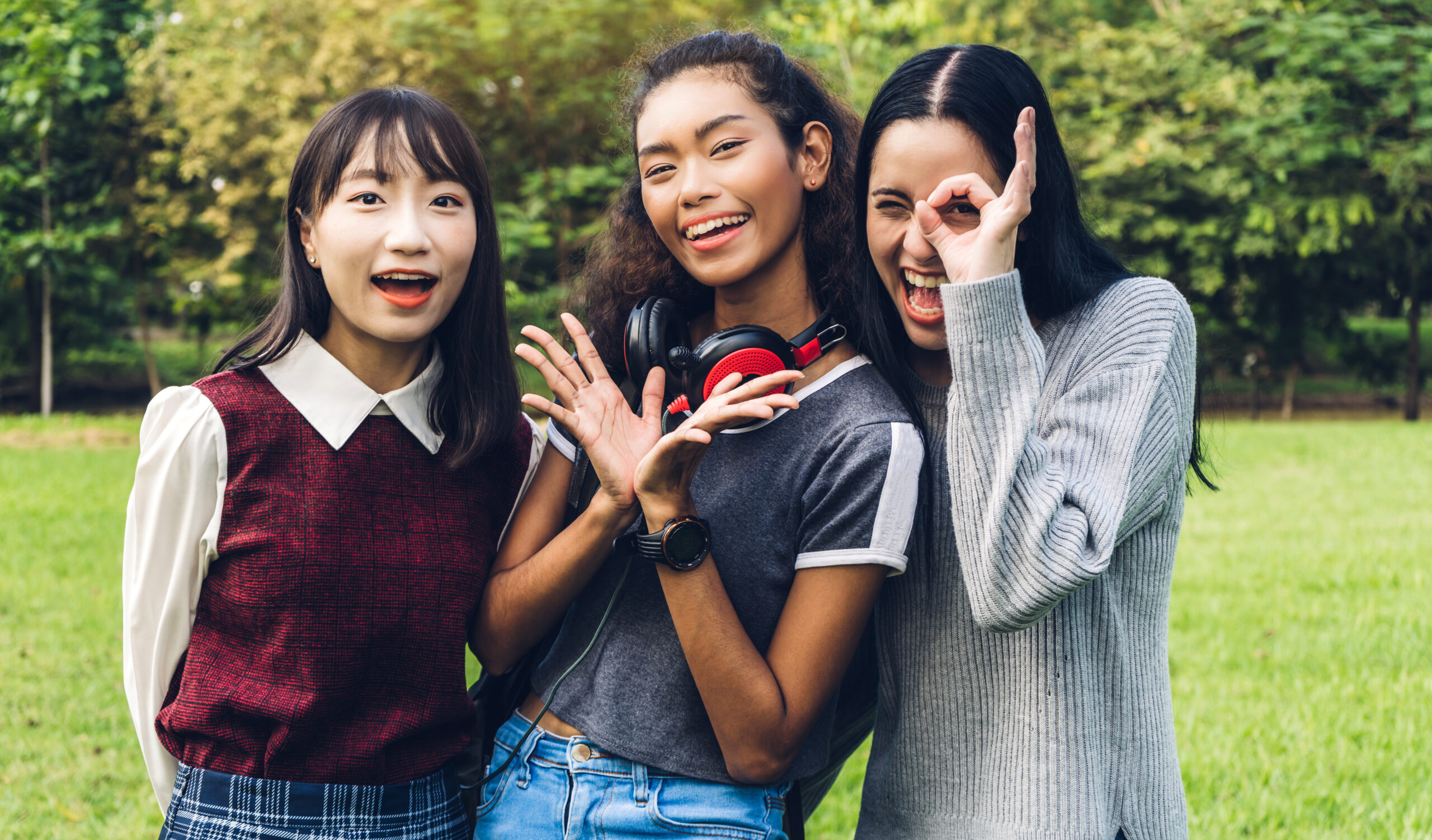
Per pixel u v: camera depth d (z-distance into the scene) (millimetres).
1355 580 5020
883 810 1549
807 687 1433
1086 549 1237
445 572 1574
